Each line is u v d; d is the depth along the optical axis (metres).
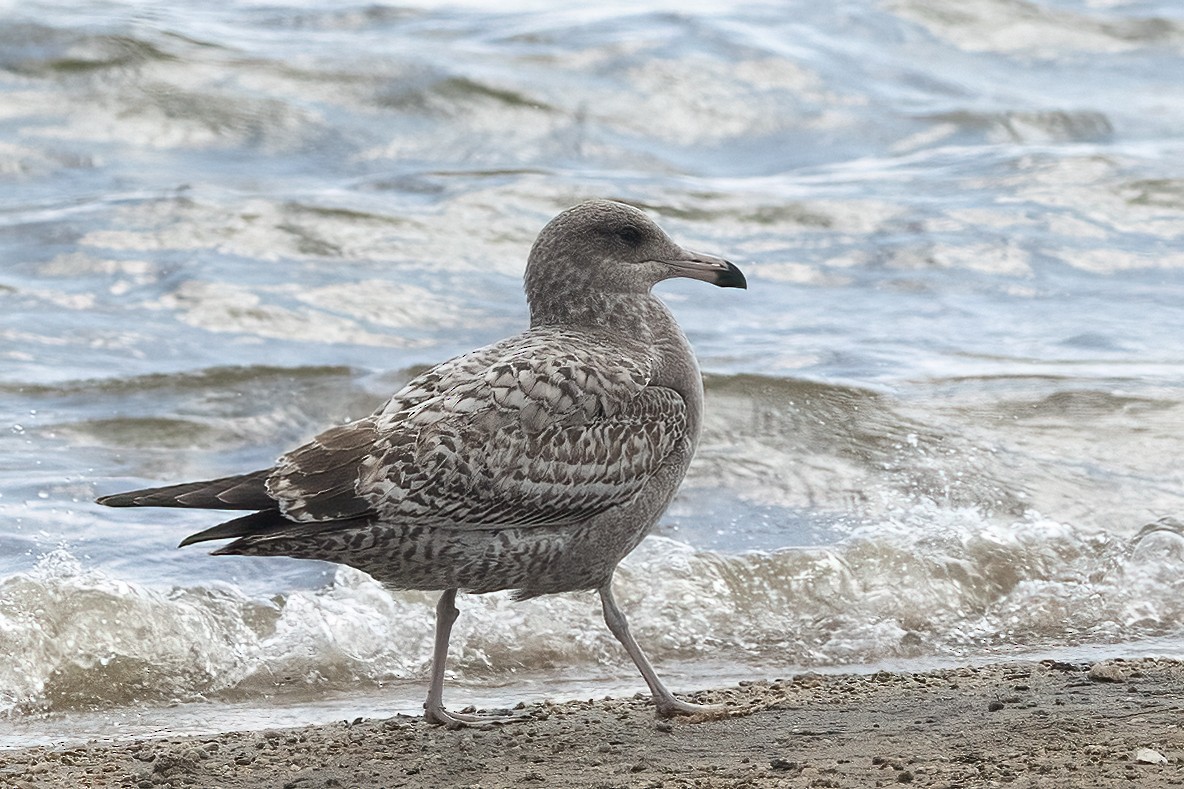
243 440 15.84
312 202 22.33
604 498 9.16
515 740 9.12
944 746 8.38
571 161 26.94
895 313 19.77
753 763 8.29
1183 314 19.77
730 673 11.30
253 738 9.45
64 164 25.09
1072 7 35.81
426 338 18.77
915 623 12.18
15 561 12.52
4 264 20.33
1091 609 12.40
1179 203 24.25
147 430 15.84
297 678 11.11
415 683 11.18
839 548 12.89
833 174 26.30
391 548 8.74
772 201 23.86
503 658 11.46
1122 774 7.57
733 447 15.05
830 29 33.28
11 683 10.66
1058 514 13.71
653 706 9.90
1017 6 34.91
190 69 27.75
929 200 24.34
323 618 11.56
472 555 8.93
